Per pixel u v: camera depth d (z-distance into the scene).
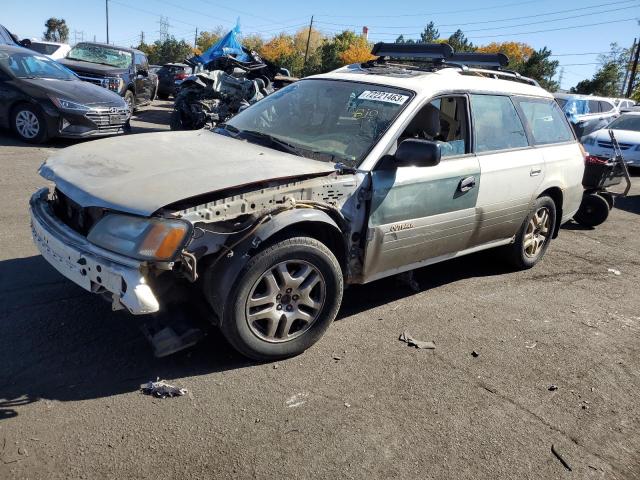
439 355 3.70
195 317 3.32
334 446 2.69
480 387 3.37
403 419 2.97
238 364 3.30
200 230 2.89
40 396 2.83
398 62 5.01
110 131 9.83
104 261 2.78
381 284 4.82
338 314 4.16
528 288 5.14
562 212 5.67
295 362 3.40
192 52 79.88
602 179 7.72
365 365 3.46
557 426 3.07
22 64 9.67
